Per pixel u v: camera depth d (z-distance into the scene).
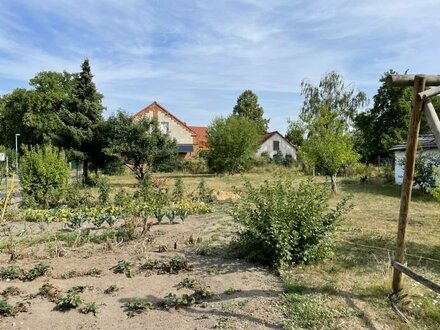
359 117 35.53
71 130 22.30
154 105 47.91
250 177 30.75
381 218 10.77
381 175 25.67
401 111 31.92
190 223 10.04
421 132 24.75
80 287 5.10
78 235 7.94
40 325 4.13
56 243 7.58
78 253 6.96
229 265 6.18
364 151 34.22
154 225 9.73
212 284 5.31
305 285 5.22
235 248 7.03
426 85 4.50
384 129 33.19
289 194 6.46
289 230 6.02
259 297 4.82
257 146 36.47
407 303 4.59
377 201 14.82
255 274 5.72
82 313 4.40
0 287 5.22
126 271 5.83
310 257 6.07
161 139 22.41
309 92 40.28
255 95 75.38
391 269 5.33
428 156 15.63
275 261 6.03
